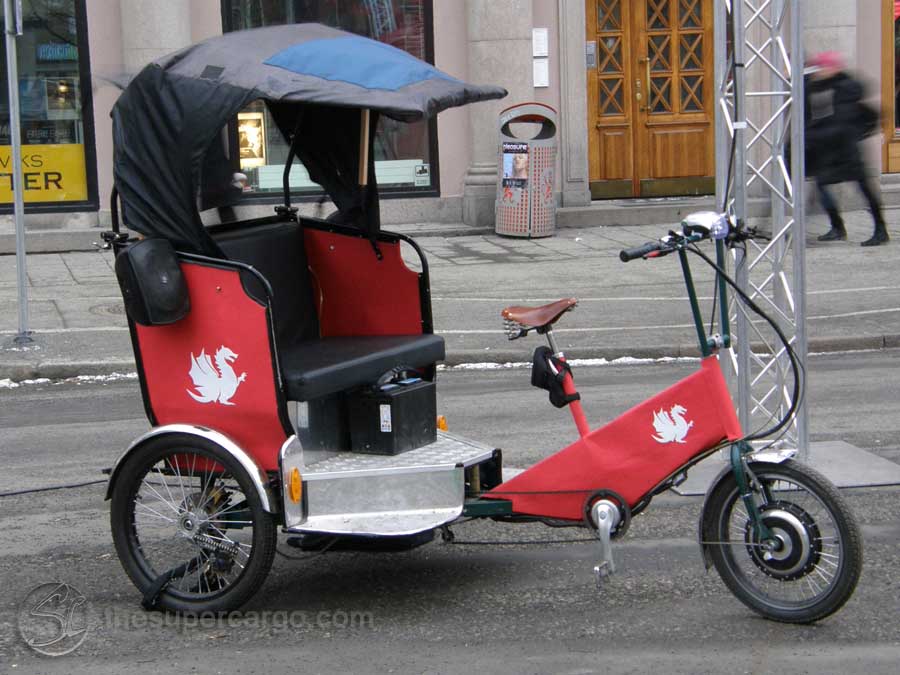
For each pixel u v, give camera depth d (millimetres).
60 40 14961
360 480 4852
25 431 8016
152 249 4703
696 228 4578
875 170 13859
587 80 16422
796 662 4281
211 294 4770
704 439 4668
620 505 4789
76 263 14094
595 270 13070
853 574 4414
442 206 16031
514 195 15117
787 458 4551
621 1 16391
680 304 11359
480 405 8422
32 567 5488
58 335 10484
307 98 4680
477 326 10703
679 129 16719
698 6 16547
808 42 15969
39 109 15016
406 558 5516
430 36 15820
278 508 4777
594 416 7984
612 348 9906
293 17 15664
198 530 4898
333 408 5117
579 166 16172
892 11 16531
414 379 5258
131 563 4957
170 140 4770
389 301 5695
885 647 4391
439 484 4902
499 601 4961
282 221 5844
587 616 4773
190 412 4895
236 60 4930
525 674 4250
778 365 6531
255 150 14719
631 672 4242
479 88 5027
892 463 6613
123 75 5281
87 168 15148
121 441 7688
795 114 6164
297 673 4324
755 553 4590
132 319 4922
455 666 4340
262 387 4738
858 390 8539
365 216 5691
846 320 10641
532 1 15703
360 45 5180
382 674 4293
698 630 4590
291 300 5656
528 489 4910
